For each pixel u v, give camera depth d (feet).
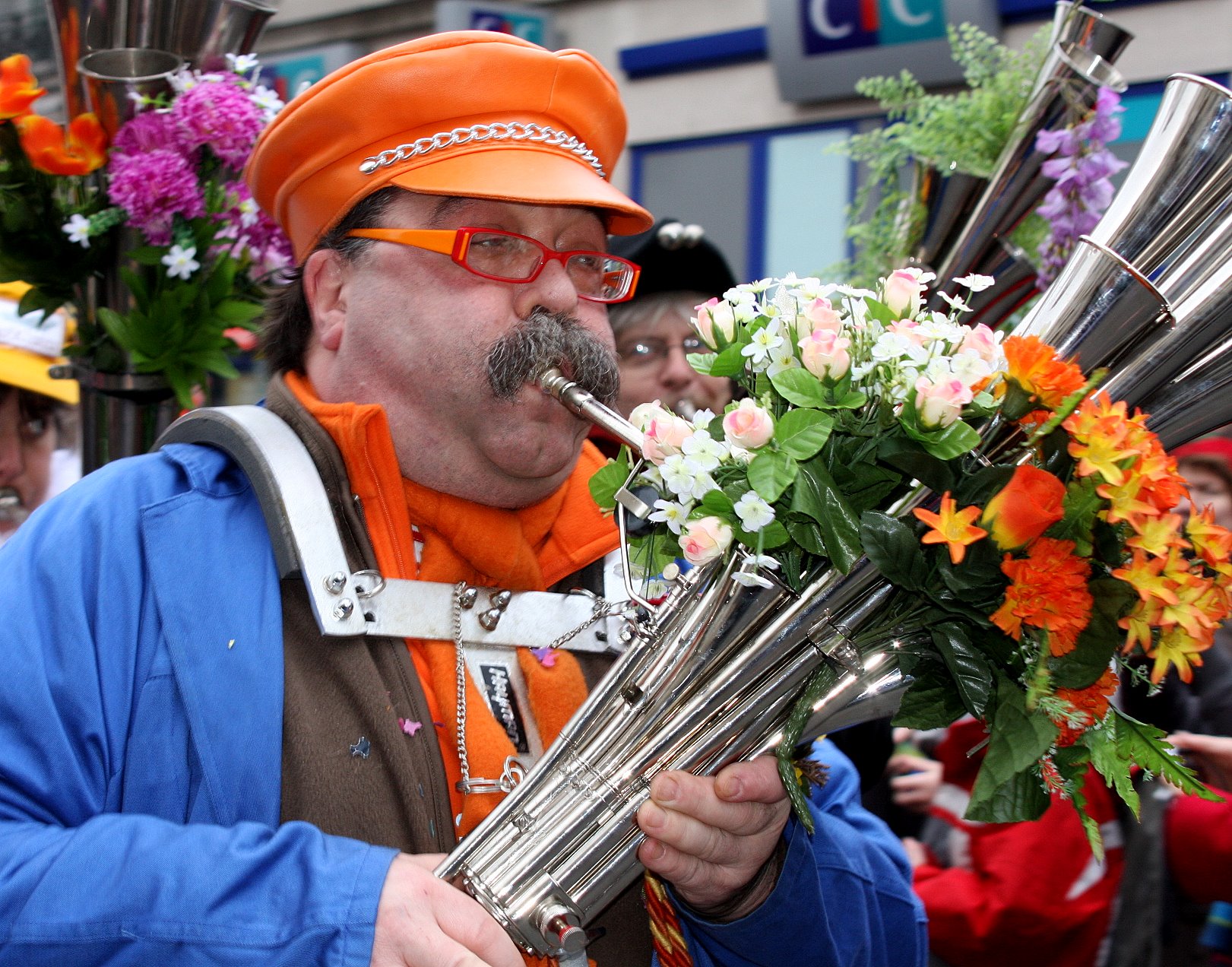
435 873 3.61
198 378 5.98
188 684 3.81
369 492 4.19
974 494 3.31
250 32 6.00
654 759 3.59
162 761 3.78
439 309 4.12
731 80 15.47
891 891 4.68
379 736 3.94
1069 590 3.09
